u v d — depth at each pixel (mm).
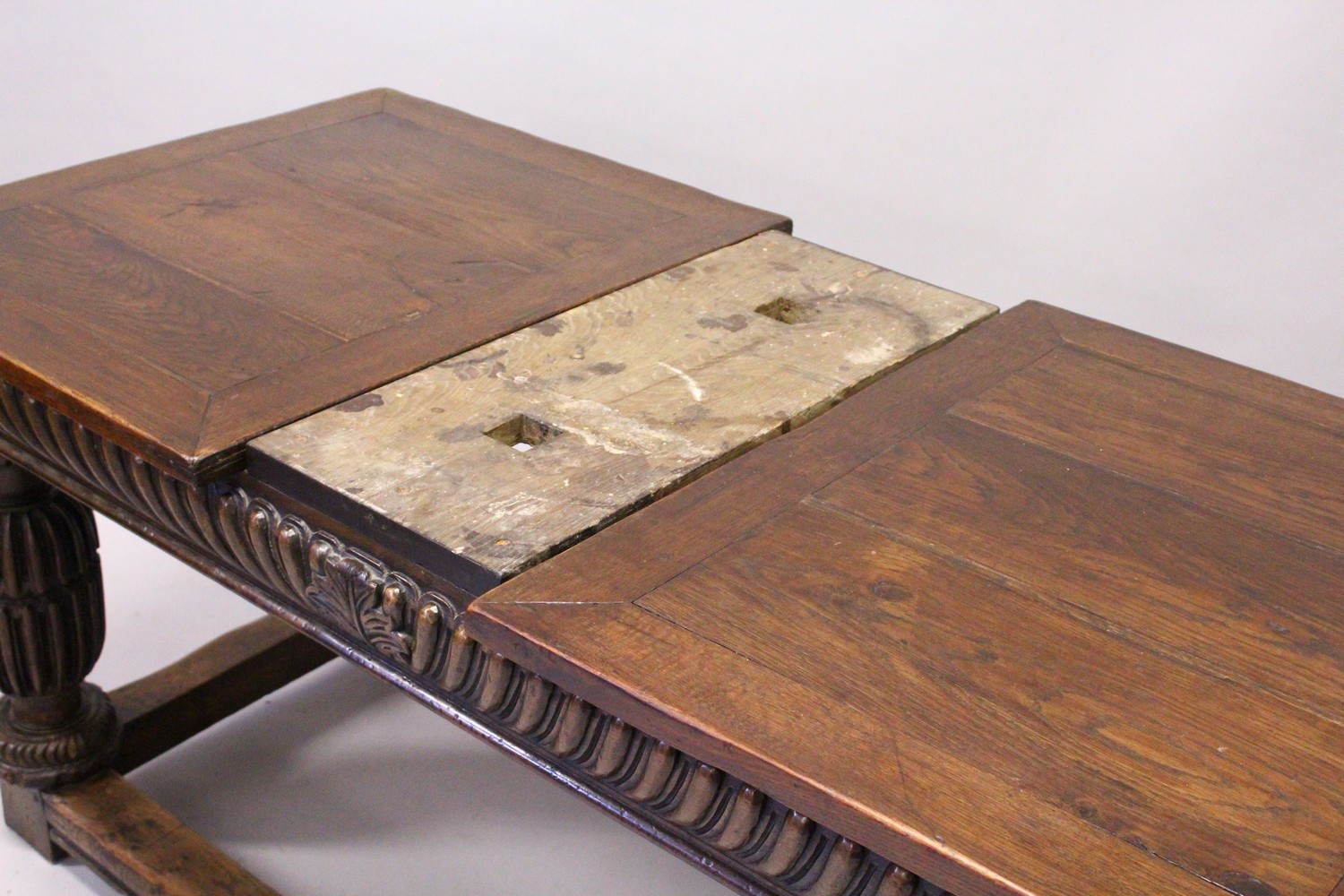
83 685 1928
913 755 928
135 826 1809
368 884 1895
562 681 1009
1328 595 1134
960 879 854
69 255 1527
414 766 2109
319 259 1561
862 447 1285
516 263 1587
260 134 1894
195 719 2035
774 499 1198
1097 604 1099
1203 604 1108
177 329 1397
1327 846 878
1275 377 1478
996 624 1065
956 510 1204
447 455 1223
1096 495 1244
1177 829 883
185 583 2453
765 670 997
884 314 1538
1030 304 1606
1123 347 1517
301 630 1308
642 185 1836
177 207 1664
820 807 901
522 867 1946
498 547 1104
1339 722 991
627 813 1120
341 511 1173
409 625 1173
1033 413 1367
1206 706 995
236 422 1249
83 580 1770
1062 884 835
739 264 1631
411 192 1755
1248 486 1277
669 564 1103
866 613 1065
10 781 1848
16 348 1342
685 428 1290
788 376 1395
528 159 1884
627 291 1542
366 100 2039
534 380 1354
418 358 1371
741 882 1066
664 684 976
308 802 2025
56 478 1494
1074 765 930
